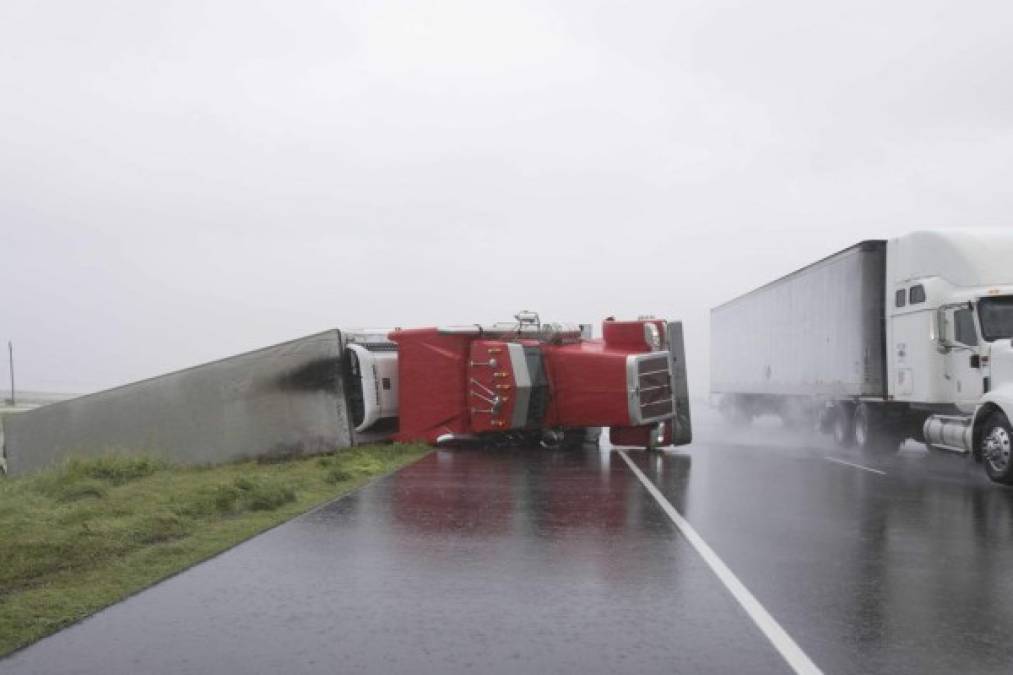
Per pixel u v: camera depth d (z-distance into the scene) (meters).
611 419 20.33
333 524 9.58
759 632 5.50
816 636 5.43
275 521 9.89
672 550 8.17
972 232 17.19
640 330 20.98
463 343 20.69
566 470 15.97
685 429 21.12
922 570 7.38
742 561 7.70
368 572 7.16
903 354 18.50
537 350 20.89
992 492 12.93
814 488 13.30
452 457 18.92
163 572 7.26
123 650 5.09
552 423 21.06
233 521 9.88
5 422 23.97
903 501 11.83
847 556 7.96
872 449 20.38
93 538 8.45
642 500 11.72
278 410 20.88
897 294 18.84
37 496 12.09
